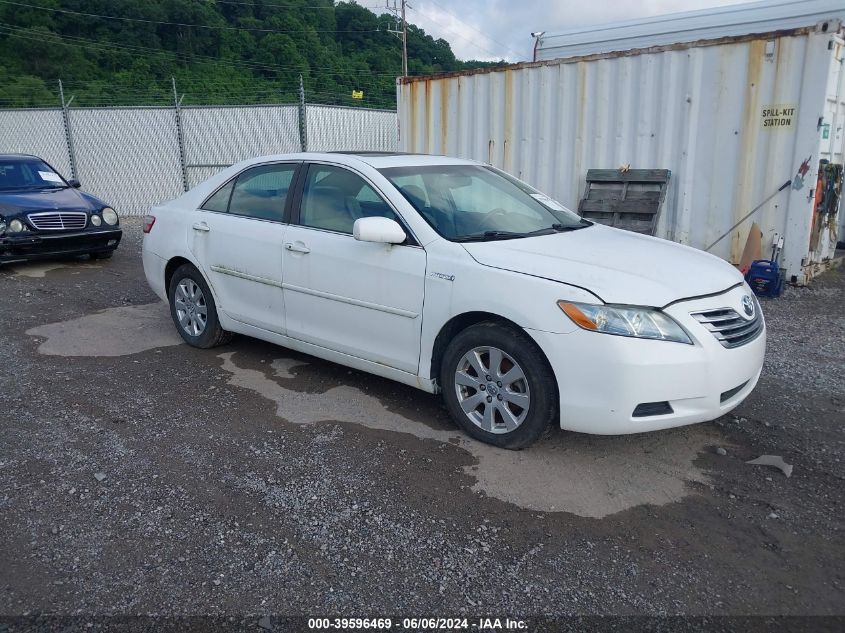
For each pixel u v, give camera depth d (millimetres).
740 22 9359
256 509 3467
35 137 16812
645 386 3555
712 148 8164
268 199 5266
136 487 3662
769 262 7773
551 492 3645
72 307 7398
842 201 10680
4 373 5348
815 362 5715
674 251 4441
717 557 3137
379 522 3363
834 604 2838
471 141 10133
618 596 2881
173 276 6004
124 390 5012
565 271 3820
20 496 3568
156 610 2773
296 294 4957
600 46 10617
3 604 2791
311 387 5078
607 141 8906
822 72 7316
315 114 16891
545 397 3803
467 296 3992
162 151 17078
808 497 3641
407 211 4395
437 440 4215
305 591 2891
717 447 4184
